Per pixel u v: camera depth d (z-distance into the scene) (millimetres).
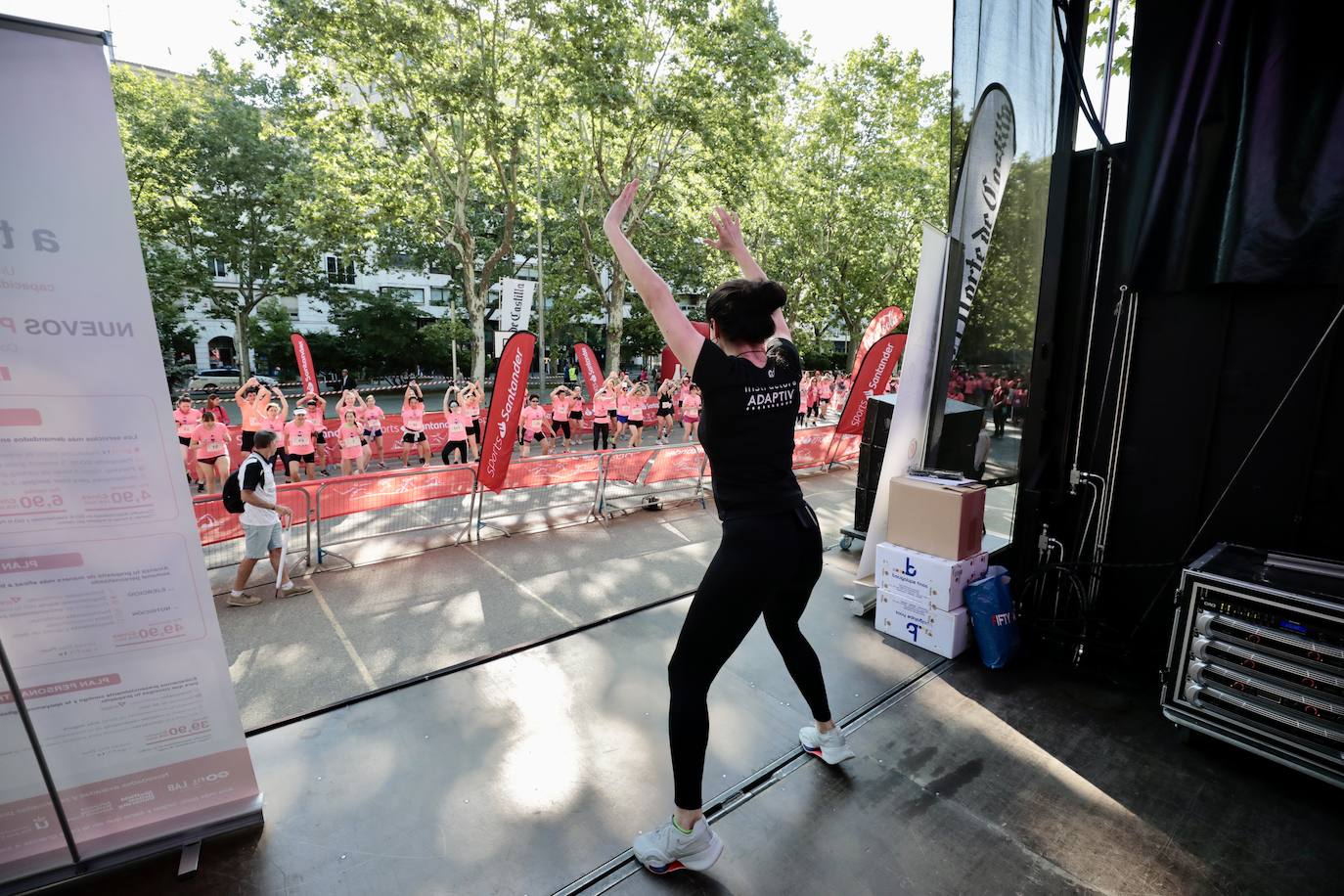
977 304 3867
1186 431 3326
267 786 2449
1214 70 2922
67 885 2012
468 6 14859
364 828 2246
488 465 6180
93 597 1927
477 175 18969
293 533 5949
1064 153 3463
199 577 2062
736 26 15570
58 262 1705
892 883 2023
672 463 7484
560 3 14391
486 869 2072
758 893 1980
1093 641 3477
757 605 1867
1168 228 3145
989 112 3434
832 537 6422
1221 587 2637
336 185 17703
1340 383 2865
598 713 2971
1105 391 3549
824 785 2479
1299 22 2676
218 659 2135
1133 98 3227
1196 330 3240
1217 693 2660
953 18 3225
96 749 2006
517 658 3498
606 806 2361
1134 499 3535
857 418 9297
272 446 4512
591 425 14984
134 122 19812
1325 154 2678
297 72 16094
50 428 1785
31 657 1884
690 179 18891
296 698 3221
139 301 1822
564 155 18062
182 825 2164
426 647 3832
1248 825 2314
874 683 3277
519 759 2625
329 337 31469
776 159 21984
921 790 2469
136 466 1912
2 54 1549
